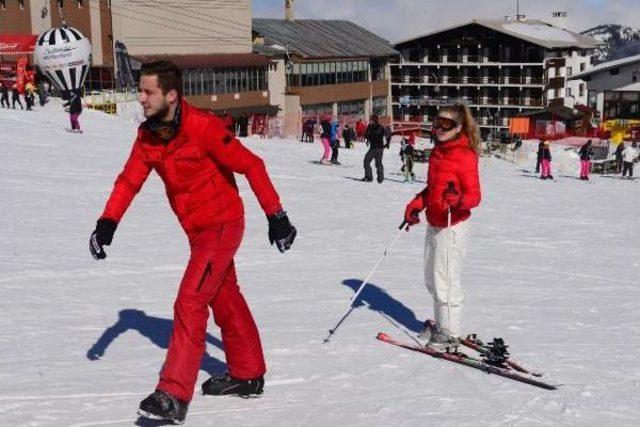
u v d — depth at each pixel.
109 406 3.96
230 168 3.77
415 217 5.38
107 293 7.29
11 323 5.93
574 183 31.77
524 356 5.30
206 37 62.22
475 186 5.01
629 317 6.87
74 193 15.32
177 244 10.52
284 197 18.17
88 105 44.50
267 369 4.73
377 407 4.09
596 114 69.69
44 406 3.91
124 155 23.19
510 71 87.62
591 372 4.92
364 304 7.02
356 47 80.44
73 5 56.75
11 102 41.75
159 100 3.60
